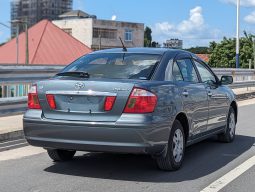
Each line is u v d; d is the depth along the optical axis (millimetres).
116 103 6117
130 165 7281
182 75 7375
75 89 6277
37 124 6406
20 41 65312
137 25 101312
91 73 6789
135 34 101125
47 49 63125
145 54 7191
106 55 7297
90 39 94312
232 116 9578
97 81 6270
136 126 6008
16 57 61969
